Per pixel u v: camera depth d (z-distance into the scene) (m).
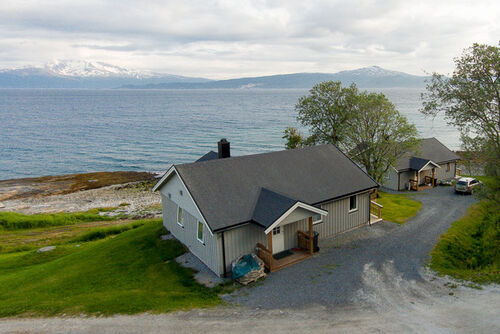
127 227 33.56
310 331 12.38
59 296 16.67
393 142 32.75
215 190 18.55
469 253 20.25
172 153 86.50
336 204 22.61
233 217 17.42
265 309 14.23
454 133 105.38
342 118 38.78
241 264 17.33
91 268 19.95
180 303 14.89
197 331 12.61
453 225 24.61
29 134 116.19
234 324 13.05
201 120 152.25
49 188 56.53
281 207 17.48
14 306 15.73
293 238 20.50
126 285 17.23
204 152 86.94
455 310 13.55
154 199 49.62
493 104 23.30
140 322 13.40
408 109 179.12
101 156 84.25
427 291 15.46
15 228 36.59
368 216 25.02
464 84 23.72
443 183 39.62
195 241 19.92
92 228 35.66
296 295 15.37
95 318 13.91
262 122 141.62
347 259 19.20
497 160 23.22
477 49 22.55
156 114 183.50
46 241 31.62
